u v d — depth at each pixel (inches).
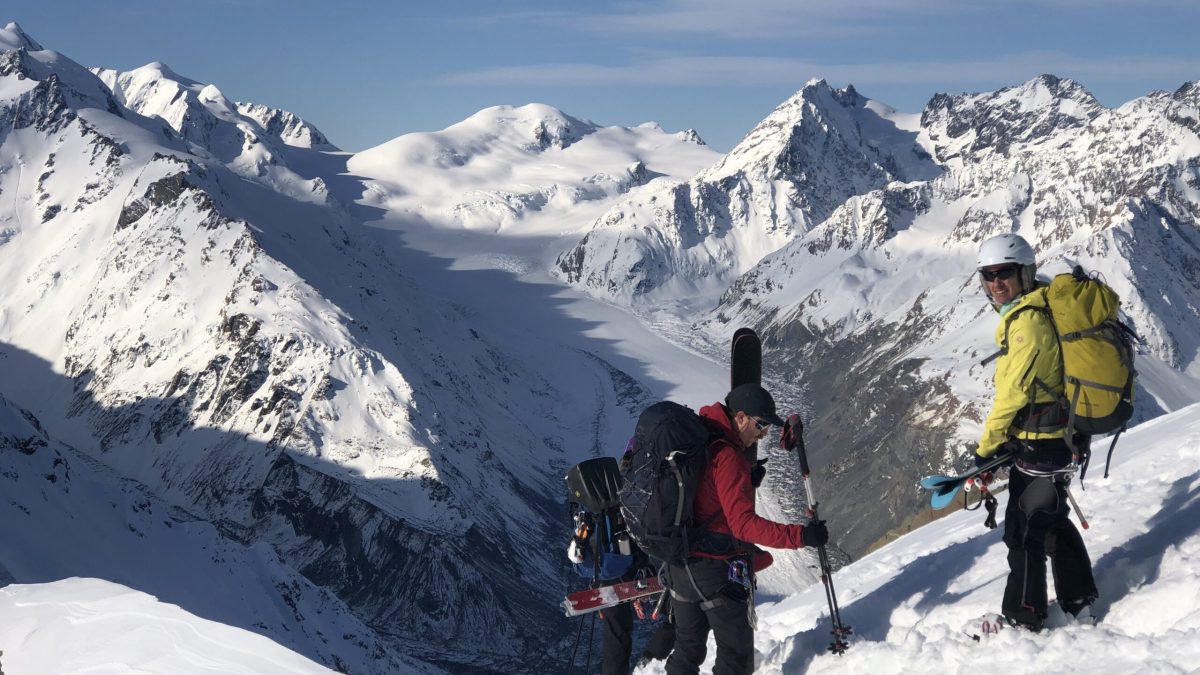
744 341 275.3
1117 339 244.7
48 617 292.4
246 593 2434.8
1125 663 214.1
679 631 276.1
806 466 271.0
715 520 261.7
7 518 2409.0
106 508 2719.0
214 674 245.6
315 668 248.5
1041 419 249.0
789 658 304.3
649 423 264.5
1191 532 268.1
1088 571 253.1
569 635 5388.8
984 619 257.4
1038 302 250.4
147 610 287.4
